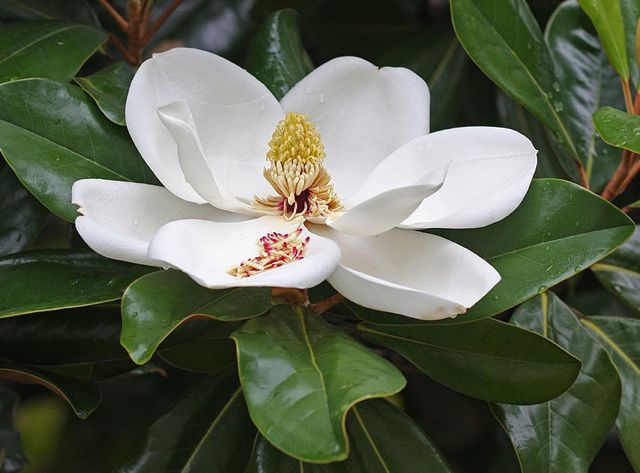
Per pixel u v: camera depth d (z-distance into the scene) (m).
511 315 1.01
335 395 0.81
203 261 0.85
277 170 0.91
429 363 0.92
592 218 0.91
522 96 0.99
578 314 1.02
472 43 0.99
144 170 0.94
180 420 0.94
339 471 0.91
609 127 0.92
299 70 1.01
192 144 0.85
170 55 0.90
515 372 0.91
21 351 0.94
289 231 0.90
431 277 0.88
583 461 0.94
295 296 0.89
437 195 0.90
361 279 0.83
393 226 0.87
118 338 0.95
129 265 0.93
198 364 0.97
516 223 0.92
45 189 0.92
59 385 0.94
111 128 0.94
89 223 0.84
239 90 0.92
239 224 0.89
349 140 0.95
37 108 0.93
